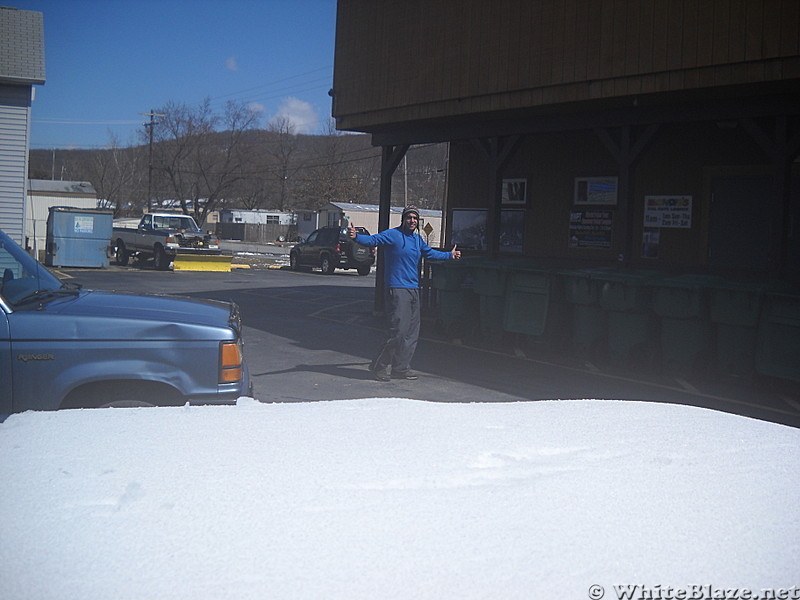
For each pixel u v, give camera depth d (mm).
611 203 15234
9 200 18281
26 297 5176
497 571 1413
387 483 1796
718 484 1890
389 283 9758
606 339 11523
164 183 86000
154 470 1806
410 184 105312
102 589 1309
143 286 23484
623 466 1994
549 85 11727
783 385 9781
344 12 15781
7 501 1617
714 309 9984
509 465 1966
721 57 9688
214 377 5055
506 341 13062
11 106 18078
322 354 11828
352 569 1397
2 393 4750
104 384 5027
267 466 1868
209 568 1381
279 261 42438
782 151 10156
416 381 10000
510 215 17016
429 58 13828
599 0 11062
